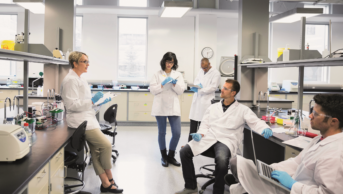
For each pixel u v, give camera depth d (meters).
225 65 6.11
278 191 1.44
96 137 2.34
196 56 6.32
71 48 3.88
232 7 6.51
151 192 2.54
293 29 6.64
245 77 3.90
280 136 2.10
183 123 5.99
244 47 3.85
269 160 2.97
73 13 3.84
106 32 6.22
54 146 1.82
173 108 3.21
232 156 2.28
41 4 3.51
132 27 6.42
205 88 3.75
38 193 1.44
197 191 2.42
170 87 3.24
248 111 2.35
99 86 6.03
